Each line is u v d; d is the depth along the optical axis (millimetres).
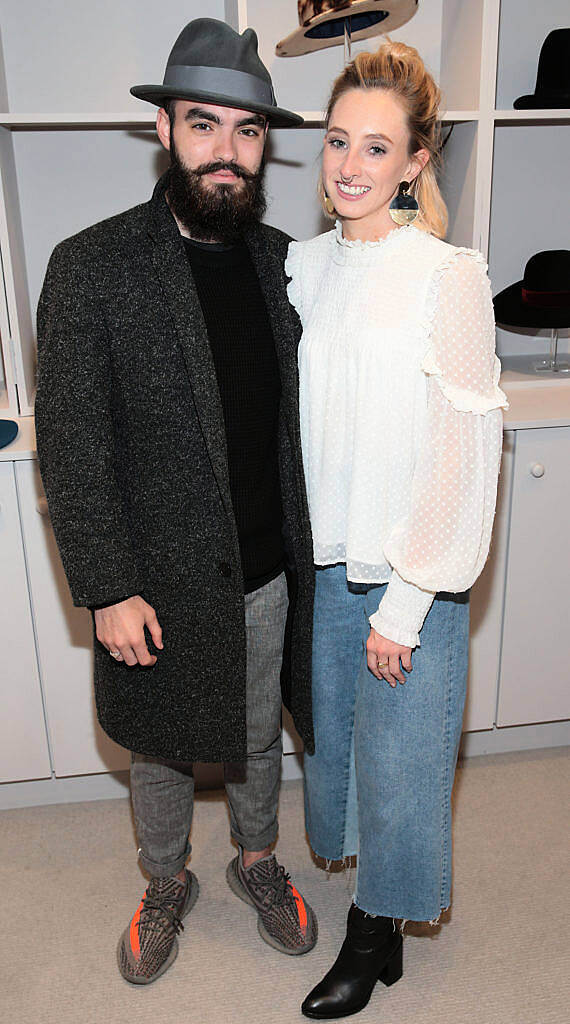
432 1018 1639
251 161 1358
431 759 1483
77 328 1269
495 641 2223
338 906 1911
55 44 2111
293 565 1522
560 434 2068
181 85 1323
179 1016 1651
